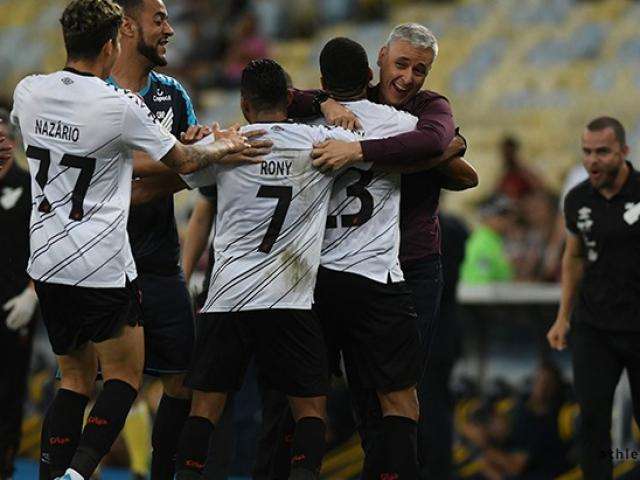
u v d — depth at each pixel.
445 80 59.06
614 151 24.89
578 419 29.09
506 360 36.66
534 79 56.84
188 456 19.86
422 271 21.48
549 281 39.41
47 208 19.28
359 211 20.27
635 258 25.11
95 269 19.16
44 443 20.66
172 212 21.89
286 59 64.12
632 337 25.20
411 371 20.44
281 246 19.72
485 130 53.97
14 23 74.56
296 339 19.88
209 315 20.12
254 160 19.61
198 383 20.08
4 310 26.38
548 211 43.41
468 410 36.06
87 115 19.00
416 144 19.83
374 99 21.44
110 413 19.36
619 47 57.84
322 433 19.86
